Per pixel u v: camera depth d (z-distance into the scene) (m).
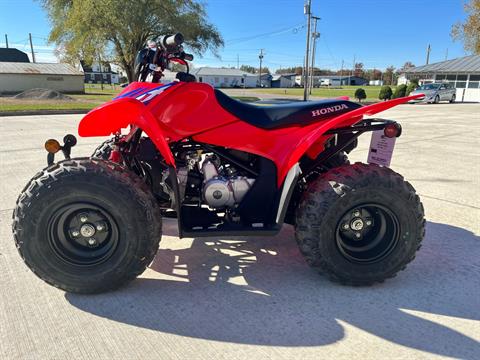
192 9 32.22
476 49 32.75
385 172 2.94
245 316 2.64
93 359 2.24
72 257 2.83
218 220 3.15
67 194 2.67
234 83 88.44
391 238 2.99
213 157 3.19
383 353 2.29
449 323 2.57
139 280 3.10
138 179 2.89
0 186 5.51
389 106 2.95
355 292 2.94
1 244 3.69
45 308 2.72
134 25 27.89
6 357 2.24
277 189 3.14
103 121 2.82
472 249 3.64
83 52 31.00
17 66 38.34
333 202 2.83
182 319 2.61
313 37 35.34
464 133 11.61
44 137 10.11
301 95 38.06
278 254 3.56
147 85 3.14
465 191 5.41
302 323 2.57
